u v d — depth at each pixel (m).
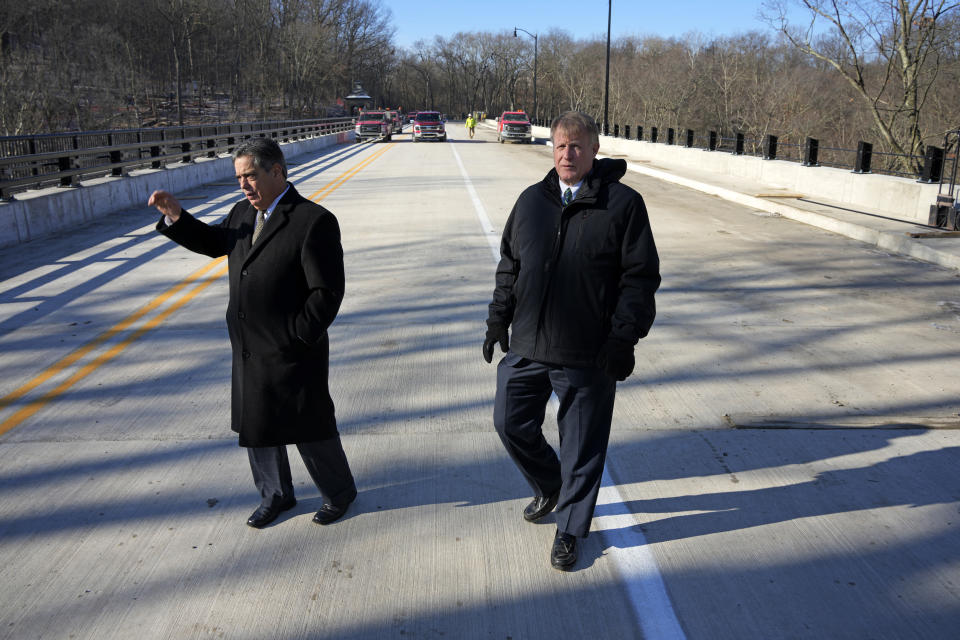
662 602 2.80
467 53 146.88
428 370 5.29
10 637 2.60
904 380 5.05
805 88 50.75
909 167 21.69
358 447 4.08
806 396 4.77
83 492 3.60
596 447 2.94
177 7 76.94
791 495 3.56
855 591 2.85
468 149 33.41
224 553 3.11
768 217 12.62
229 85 99.88
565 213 2.75
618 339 2.67
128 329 6.23
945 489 3.59
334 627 2.66
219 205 13.46
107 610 2.74
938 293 7.48
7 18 57.25
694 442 4.12
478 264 8.70
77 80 55.19
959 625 2.66
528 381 2.97
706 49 69.19
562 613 2.74
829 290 7.61
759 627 2.66
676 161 23.12
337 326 6.34
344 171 20.97
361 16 105.31
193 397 4.77
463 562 3.05
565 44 116.25
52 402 4.68
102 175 14.30
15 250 9.55
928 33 20.97
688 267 8.66
